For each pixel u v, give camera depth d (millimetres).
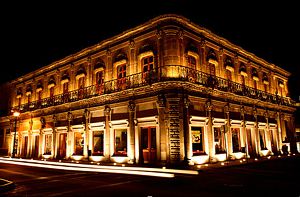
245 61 26344
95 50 23953
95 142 22578
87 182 11602
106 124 21281
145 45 19734
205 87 18781
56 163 21594
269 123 27562
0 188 9539
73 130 24641
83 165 19328
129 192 9070
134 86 18891
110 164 19500
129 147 19219
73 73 26188
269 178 12102
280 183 10695
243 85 23828
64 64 27391
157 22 18938
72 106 24922
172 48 18109
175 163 16281
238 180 11555
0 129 37000
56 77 28391
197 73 18859
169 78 17047
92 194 8805
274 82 31422
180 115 17000
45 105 27844
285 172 14258
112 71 21984
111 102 21156
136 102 19297
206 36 21500
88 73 24250
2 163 23156
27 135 31172
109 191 9312
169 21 18344
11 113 34125
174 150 16516
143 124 18703
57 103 26094
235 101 22641
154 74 17984
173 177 12742
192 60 19844
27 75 32812
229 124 21328
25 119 31656
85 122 23250
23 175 14398
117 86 20969
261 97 26344
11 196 8820
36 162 23188
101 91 22406
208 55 21344
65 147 25688
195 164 17172
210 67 21609
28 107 31000
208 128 19125
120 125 20297
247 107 24312
